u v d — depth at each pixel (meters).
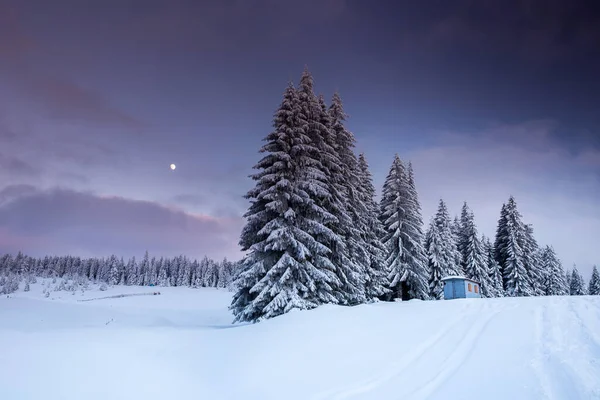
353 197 26.67
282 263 18.03
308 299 18.80
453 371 7.77
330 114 28.55
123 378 8.25
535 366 7.33
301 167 21.31
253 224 20.30
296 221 20.05
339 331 11.83
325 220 20.95
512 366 7.52
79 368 8.35
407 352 9.34
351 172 27.58
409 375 7.89
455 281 31.44
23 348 9.21
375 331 11.48
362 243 26.47
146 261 144.62
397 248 32.22
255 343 11.67
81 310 26.08
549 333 9.20
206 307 47.47
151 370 9.05
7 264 146.00
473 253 46.12
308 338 11.47
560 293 54.53
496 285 46.59
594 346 7.84
